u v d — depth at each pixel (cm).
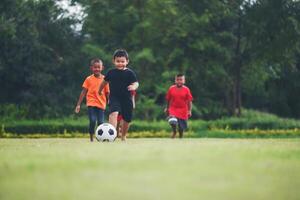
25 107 7512
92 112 2997
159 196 888
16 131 6169
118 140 3028
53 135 5888
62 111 7781
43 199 878
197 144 2111
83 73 7906
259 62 8156
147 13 7781
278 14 7688
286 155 1506
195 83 8431
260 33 7794
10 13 7631
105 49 8156
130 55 7881
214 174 1112
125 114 2931
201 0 8062
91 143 2420
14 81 7612
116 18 7906
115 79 2900
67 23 8131
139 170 1147
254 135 6347
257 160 1363
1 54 7456
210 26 8175
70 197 885
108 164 1228
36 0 7906
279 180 1085
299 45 7869
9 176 1084
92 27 8012
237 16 7912
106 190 937
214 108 8750
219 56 8094
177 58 8081
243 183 1030
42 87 7644
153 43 7988
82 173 1109
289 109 9925
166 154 1445
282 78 9294
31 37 7581
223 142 2470
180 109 3925
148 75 7894
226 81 8275
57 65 7800
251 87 9044
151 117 7881
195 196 891
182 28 7794
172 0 7812
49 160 1317
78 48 8144
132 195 895
